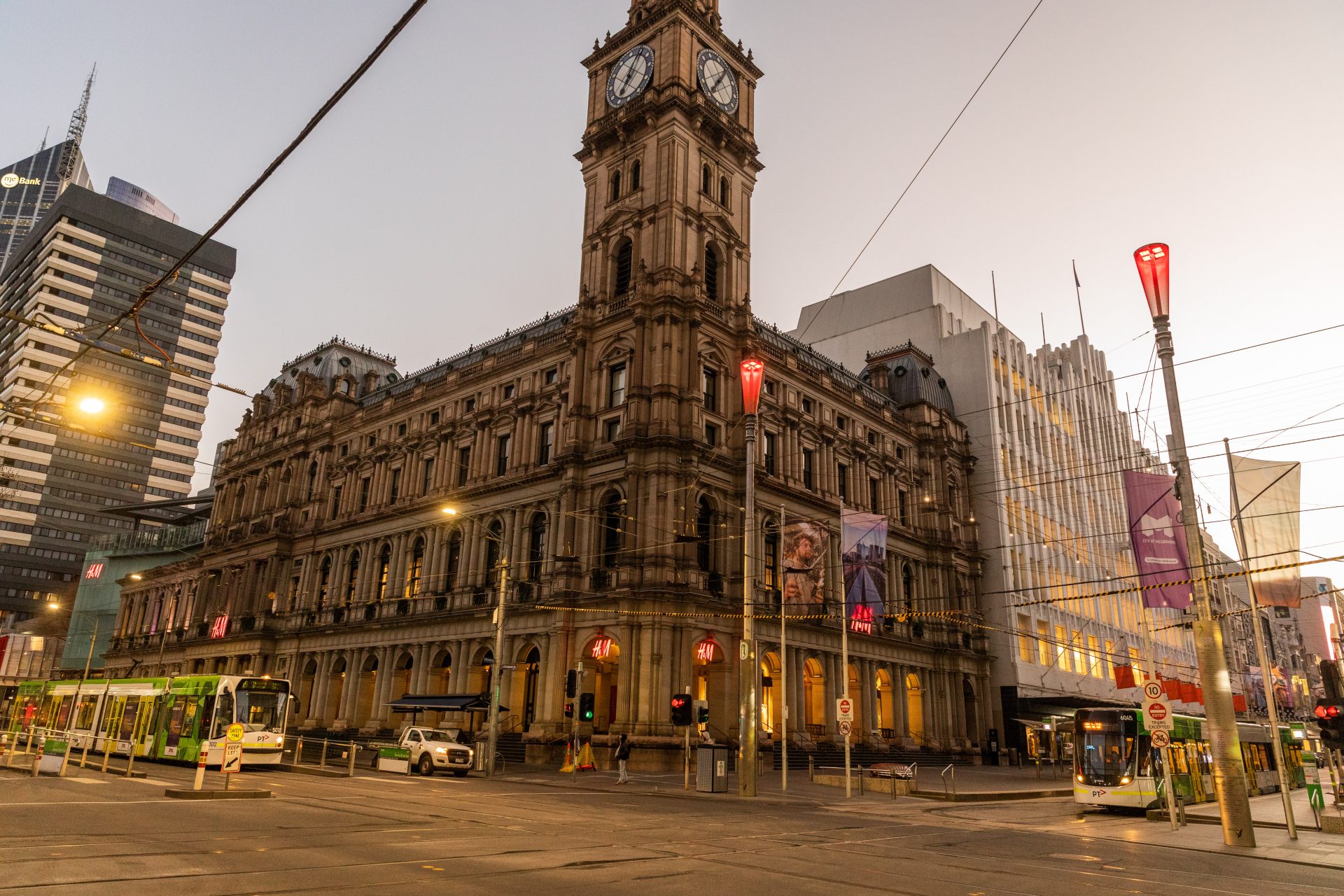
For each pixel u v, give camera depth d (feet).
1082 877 51.06
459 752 129.49
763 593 172.35
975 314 311.88
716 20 204.54
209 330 613.93
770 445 189.16
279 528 241.96
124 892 36.52
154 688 135.44
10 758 111.65
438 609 192.95
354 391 256.93
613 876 45.57
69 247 558.15
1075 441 303.48
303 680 223.71
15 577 520.42
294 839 53.42
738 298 188.34
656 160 184.65
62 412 118.42
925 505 234.99
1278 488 82.74
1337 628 161.17
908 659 208.95
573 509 169.07
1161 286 75.77
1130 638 296.92
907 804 105.81
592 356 179.52
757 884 45.14
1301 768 156.35
